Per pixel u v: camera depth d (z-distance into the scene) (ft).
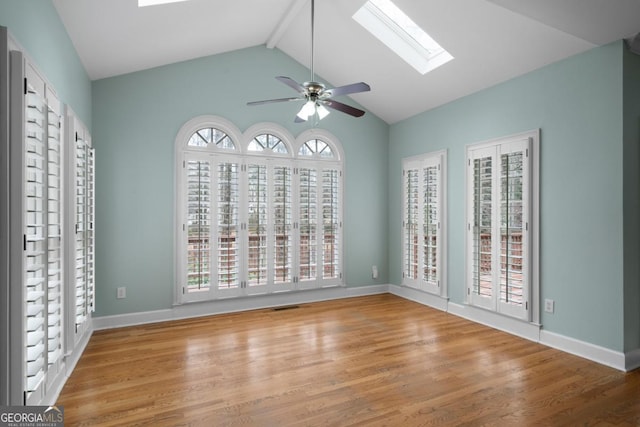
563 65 10.08
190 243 13.23
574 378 8.41
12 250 5.21
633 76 9.02
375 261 17.16
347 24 12.12
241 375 8.59
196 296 13.34
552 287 10.39
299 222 15.24
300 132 15.40
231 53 14.11
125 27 9.70
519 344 10.59
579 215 9.71
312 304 15.19
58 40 8.17
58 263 7.43
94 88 12.05
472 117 12.97
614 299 8.98
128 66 12.04
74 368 8.94
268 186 14.61
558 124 10.21
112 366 9.07
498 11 9.32
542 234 10.66
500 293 11.80
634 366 8.93
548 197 10.48
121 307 12.39
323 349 10.23
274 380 8.34
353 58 13.75
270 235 14.61
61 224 7.43
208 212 13.50
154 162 12.85
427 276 15.01
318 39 13.46
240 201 14.08
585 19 7.92
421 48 12.66
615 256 8.96
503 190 11.68
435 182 14.49
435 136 14.66
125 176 12.44
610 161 9.04
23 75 5.29
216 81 13.83
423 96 14.24
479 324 12.48
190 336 11.29
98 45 10.09
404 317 13.35
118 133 12.35
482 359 9.52
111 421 6.67
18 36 5.86
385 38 12.18
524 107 11.16
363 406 7.22
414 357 9.65
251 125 14.40
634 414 6.95
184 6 9.77
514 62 10.85
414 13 10.44
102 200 12.12
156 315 12.86
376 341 10.87
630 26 8.18
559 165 10.18
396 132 16.93
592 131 9.41
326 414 6.93
